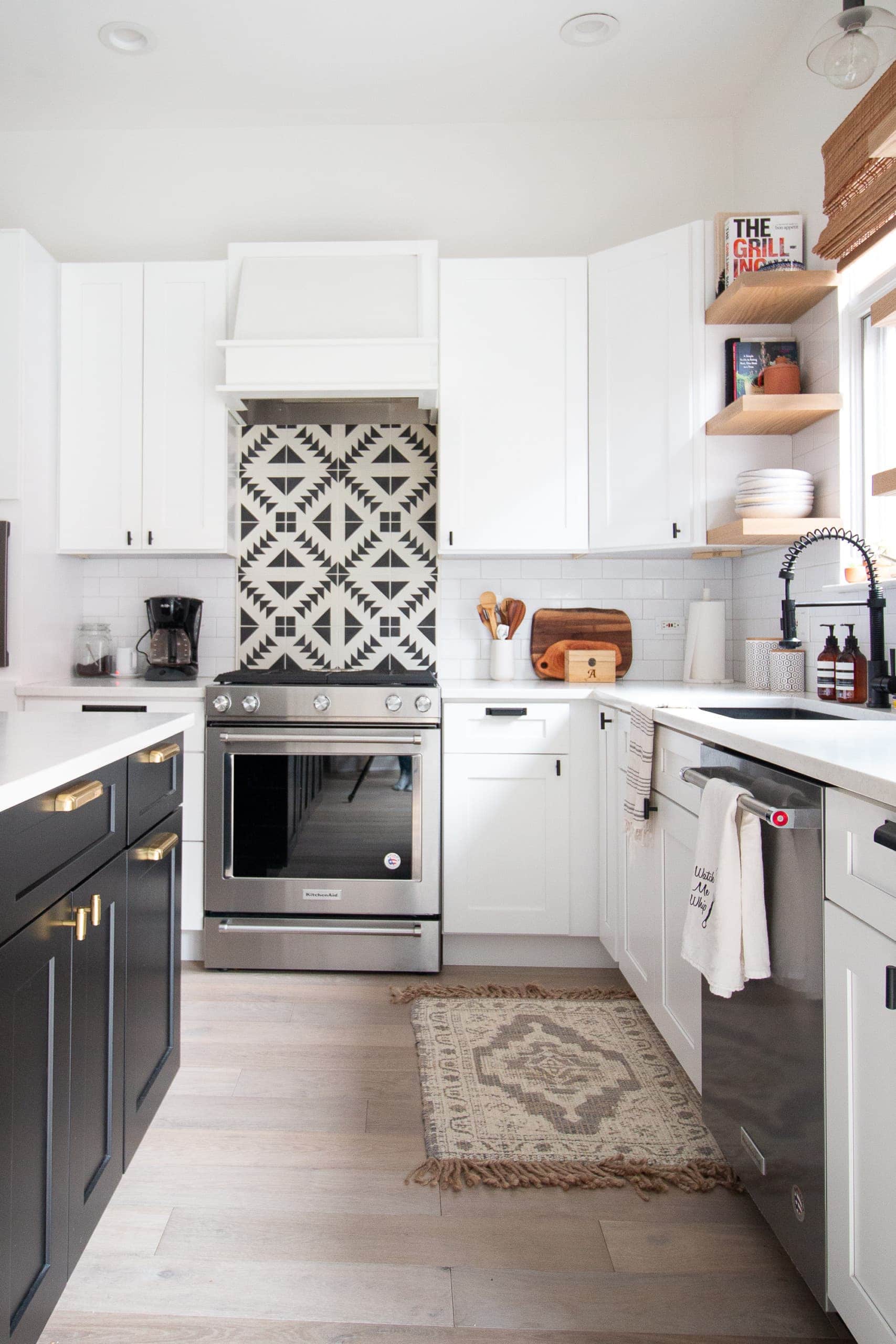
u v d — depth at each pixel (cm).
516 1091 199
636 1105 193
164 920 171
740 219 273
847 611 248
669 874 197
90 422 310
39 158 339
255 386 292
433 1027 233
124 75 302
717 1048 164
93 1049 133
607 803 266
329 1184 167
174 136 337
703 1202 162
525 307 301
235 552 332
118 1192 163
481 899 278
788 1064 130
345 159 335
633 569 335
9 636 290
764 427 274
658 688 283
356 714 274
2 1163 102
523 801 278
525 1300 137
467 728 278
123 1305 135
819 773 116
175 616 312
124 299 309
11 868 105
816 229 264
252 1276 142
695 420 282
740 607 326
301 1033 231
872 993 106
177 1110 192
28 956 109
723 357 283
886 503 242
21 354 288
